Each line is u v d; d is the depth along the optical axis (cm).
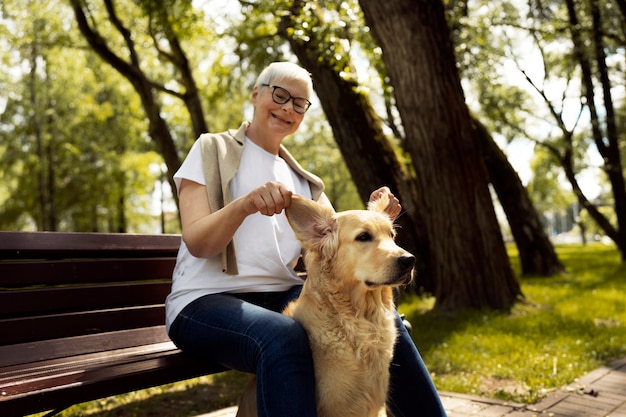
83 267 289
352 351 242
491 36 1449
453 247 747
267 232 279
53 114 2477
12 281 261
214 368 263
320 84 897
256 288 274
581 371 456
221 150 280
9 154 2522
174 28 1070
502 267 760
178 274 274
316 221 260
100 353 277
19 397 189
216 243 247
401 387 265
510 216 1337
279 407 208
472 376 455
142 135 2656
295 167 318
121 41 1535
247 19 1005
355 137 908
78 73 2281
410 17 677
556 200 5553
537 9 1502
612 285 1050
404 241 953
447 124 713
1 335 248
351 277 251
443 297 764
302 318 251
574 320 660
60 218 2919
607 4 1536
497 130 2062
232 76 1420
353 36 936
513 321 668
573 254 2536
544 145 1970
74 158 2662
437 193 743
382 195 299
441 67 696
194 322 248
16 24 1564
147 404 427
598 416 350
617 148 1747
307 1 776
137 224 3178
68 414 406
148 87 1204
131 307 305
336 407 239
